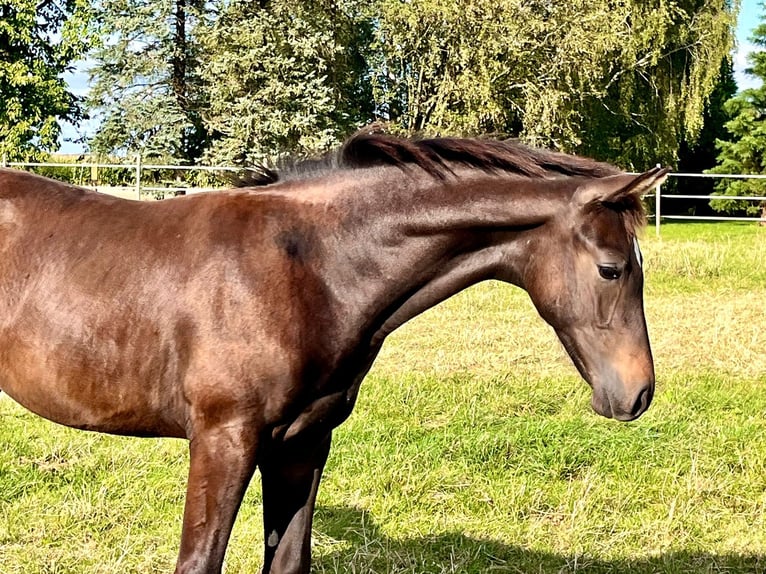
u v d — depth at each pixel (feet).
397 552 12.61
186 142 84.23
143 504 14.07
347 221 9.04
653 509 14.07
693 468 15.06
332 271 8.93
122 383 9.06
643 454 16.10
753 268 37.68
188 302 8.74
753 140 89.86
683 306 30.25
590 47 71.05
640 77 87.30
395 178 9.13
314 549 12.76
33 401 9.57
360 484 14.82
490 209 8.86
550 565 12.39
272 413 8.64
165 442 16.74
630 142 88.02
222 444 8.55
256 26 75.56
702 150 105.70
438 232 8.95
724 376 21.44
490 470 15.56
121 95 81.35
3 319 9.50
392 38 77.46
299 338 8.63
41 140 69.51
